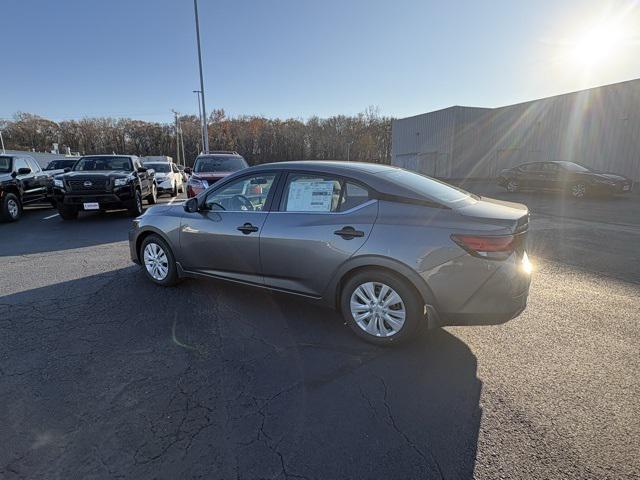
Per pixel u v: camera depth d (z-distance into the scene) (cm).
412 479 185
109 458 196
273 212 350
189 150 7256
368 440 210
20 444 204
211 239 386
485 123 2541
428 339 321
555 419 226
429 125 2788
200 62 2147
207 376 269
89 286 450
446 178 2619
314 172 336
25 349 303
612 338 323
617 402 240
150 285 450
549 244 677
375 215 301
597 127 1786
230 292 425
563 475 186
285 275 346
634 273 507
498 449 203
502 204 331
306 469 190
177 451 201
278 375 271
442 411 233
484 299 272
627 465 192
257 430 217
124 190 942
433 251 277
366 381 263
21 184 1001
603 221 917
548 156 2056
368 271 304
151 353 298
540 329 339
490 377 268
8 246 679
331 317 363
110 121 7531
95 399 242
